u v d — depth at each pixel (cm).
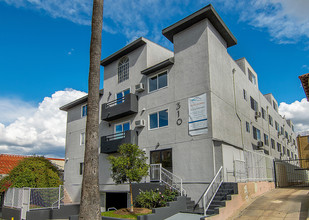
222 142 1549
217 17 1706
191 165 1570
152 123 1881
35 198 1658
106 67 2431
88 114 1023
